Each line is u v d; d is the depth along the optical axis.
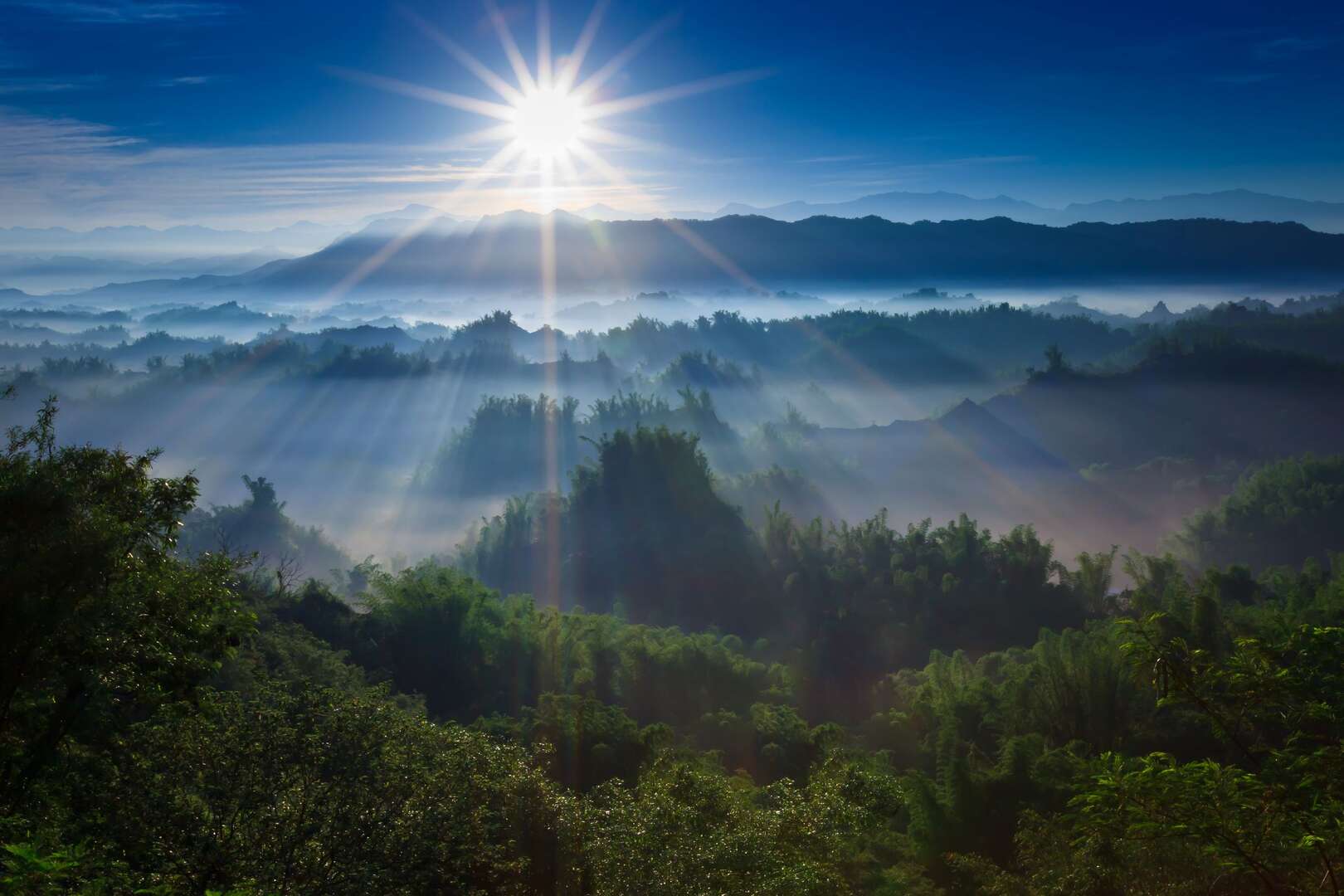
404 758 14.89
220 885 12.46
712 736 36.16
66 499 11.77
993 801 28.34
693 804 15.35
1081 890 16.98
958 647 59.06
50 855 8.66
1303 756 10.78
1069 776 28.61
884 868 25.70
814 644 54.78
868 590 65.56
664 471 79.94
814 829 15.48
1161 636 12.11
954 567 66.88
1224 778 10.72
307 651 32.97
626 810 15.28
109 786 12.73
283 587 47.50
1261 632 40.78
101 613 11.95
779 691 45.09
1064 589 65.06
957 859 24.11
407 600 43.66
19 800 11.97
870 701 48.69
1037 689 37.62
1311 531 92.75
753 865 13.87
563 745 27.30
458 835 14.43
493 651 43.03
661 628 57.28
